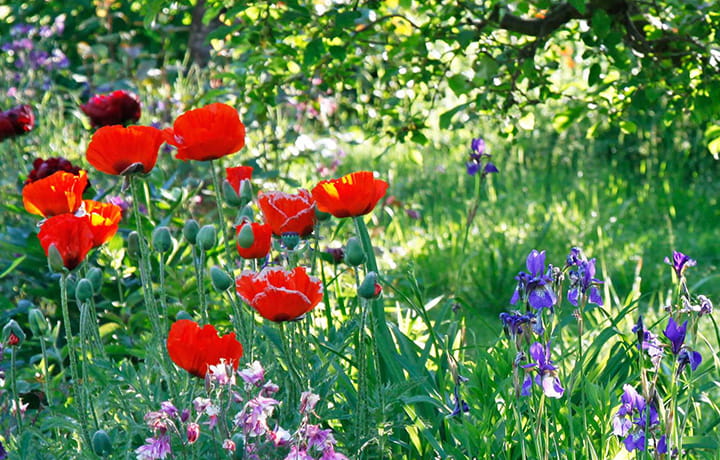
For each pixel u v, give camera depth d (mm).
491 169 3928
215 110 2521
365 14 4098
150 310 2592
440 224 7715
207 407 2051
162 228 2715
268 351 2740
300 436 2047
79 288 2438
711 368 3111
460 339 3531
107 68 8039
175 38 10117
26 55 7918
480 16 4199
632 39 4152
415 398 2713
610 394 2834
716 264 6789
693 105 4176
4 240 4387
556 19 4148
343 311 3418
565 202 8016
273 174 5078
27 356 4113
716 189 8695
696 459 2936
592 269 2346
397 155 10195
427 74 4484
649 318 4750
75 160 5910
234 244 4484
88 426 2525
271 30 4211
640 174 9422
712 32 3951
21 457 2482
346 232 5102
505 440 2584
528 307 2613
